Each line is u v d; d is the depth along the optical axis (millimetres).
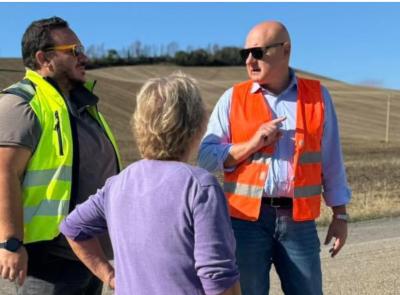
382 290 6430
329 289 6445
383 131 60219
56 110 3270
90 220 2627
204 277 2250
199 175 2344
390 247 8664
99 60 126500
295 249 3686
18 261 2988
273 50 3713
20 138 3109
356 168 23766
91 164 3375
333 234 3947
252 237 3686
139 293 2328
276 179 3658
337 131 3885
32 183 3184
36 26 3426
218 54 128625
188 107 2393
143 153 2461
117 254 2441
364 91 90750
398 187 17406
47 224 3195
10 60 71875
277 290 6402
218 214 2289
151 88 2412
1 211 3008
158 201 2330
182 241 2291
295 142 3697
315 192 3736
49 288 3266
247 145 3621
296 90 3816
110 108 52219
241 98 3852
